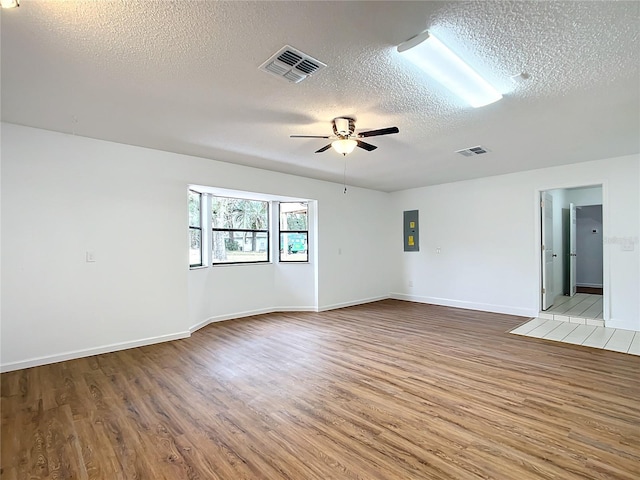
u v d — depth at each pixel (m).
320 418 2.43
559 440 2.13
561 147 4.16
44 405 2.62
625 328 4.69
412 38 1.96
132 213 4.09
